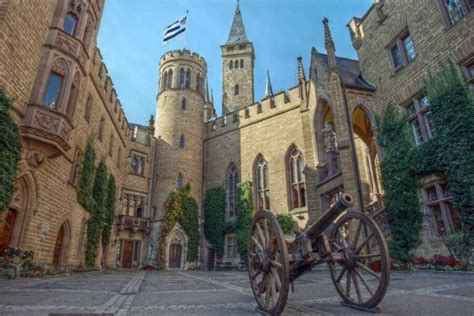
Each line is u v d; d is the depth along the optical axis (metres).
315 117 22.25
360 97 17.02
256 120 30.39
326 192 20.03
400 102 14.80
